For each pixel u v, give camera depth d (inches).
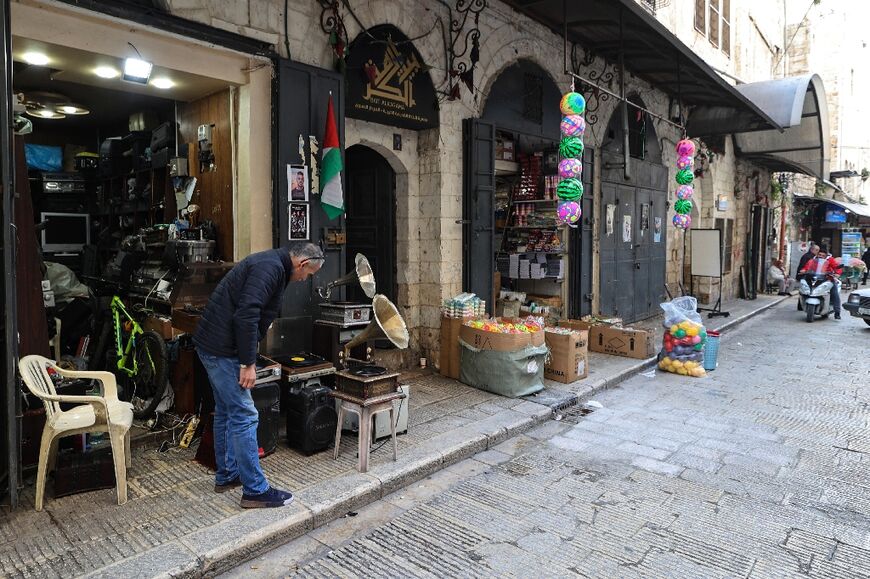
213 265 188.5
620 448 190.2
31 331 159.0
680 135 514.0
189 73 177.6
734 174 639.1
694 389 266.8
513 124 307.3
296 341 203.9
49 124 328.8
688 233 572.7
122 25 158.6
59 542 119.1
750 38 702.5
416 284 275.3
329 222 213.0
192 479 150.7
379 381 161.2
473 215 276.5
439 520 140.1
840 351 361.4
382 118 238.7
